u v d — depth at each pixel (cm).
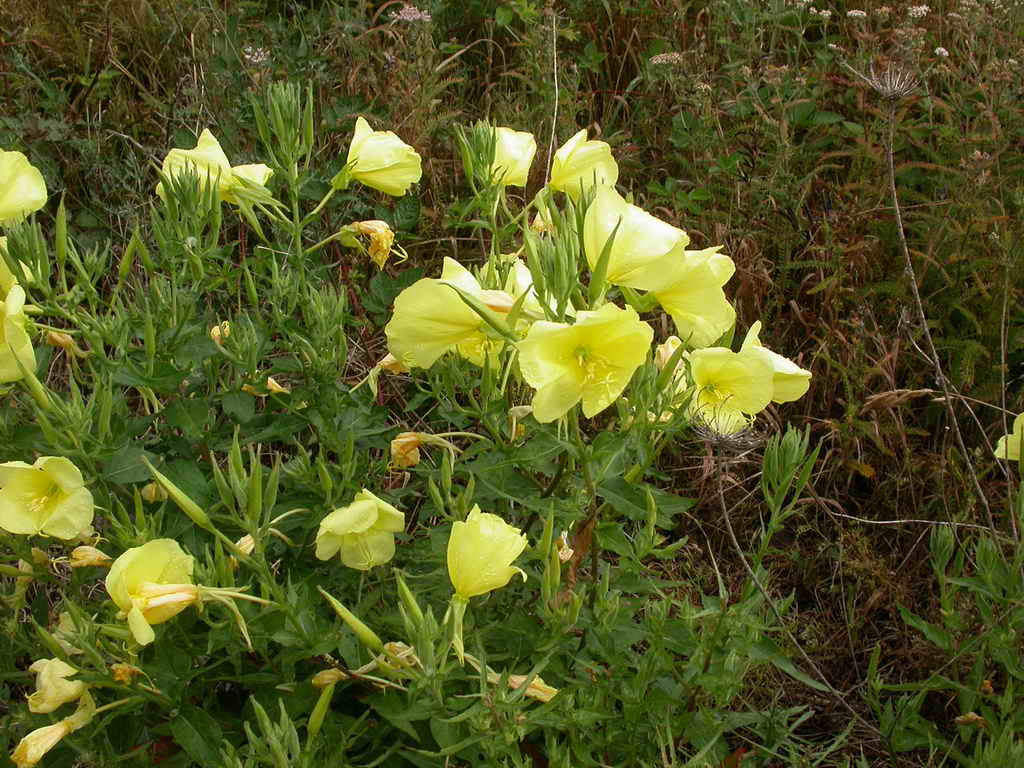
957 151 130
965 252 120
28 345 70
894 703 97
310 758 65
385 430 86
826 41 149
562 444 70
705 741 79
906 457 110
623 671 77
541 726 72
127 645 68
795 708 88
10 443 76
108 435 73
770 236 127
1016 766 68
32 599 93
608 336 62
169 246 82
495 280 74
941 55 136
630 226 65
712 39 157
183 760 74
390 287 100
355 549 73
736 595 107
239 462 66
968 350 113
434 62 149
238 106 136
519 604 82
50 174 129
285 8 167
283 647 78
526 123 139
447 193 135
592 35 161
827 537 113
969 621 93
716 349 70
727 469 110
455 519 73
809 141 146
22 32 148
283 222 87
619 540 74
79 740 72
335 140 135
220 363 89
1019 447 78
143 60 152
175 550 66
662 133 150
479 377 82
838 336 117
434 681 64
